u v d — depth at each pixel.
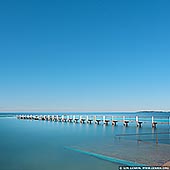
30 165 12.81
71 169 11.90
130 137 22.22
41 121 59.16
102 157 13.70
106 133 26.59
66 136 24.42
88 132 28.22
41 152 15.91
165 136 22.61
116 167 11.92
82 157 14.11
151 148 15.79
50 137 23.88
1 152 16.12
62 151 16.03
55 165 12.66
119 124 43.06
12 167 12.52
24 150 16.73
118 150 15.28
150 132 27.05
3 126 41.28
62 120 55.41
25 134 27.25
